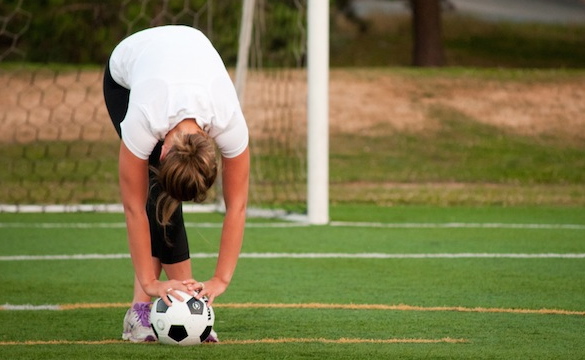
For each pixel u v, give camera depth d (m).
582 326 12.09
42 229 20.50
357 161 30.66
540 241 19.28
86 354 10.30
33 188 26.67
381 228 20.83
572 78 38.78
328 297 13.95
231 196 10.00
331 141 32.47
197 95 9.55
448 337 11.44
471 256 17.52
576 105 36.19
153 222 10.56
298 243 18.83
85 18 39.94
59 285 14.81
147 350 10.45
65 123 33.22
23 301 13.63
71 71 37.72
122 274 15.76
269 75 35.69
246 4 22.92
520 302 13.62
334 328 11.91
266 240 19.14
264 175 28.75
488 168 30.34
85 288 14.59
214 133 9.66
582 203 25.38
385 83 37.81
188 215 22.58
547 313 12.89
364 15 63.41
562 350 10.77
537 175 29.69
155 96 9.59
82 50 40.16
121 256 17.41
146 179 9.79
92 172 28.80
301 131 32.62
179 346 10.62
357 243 18.88
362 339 11.28
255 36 26.61
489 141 32.84
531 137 33.44
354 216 22.70
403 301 13.69
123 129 9.62
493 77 38.78
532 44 59.44
